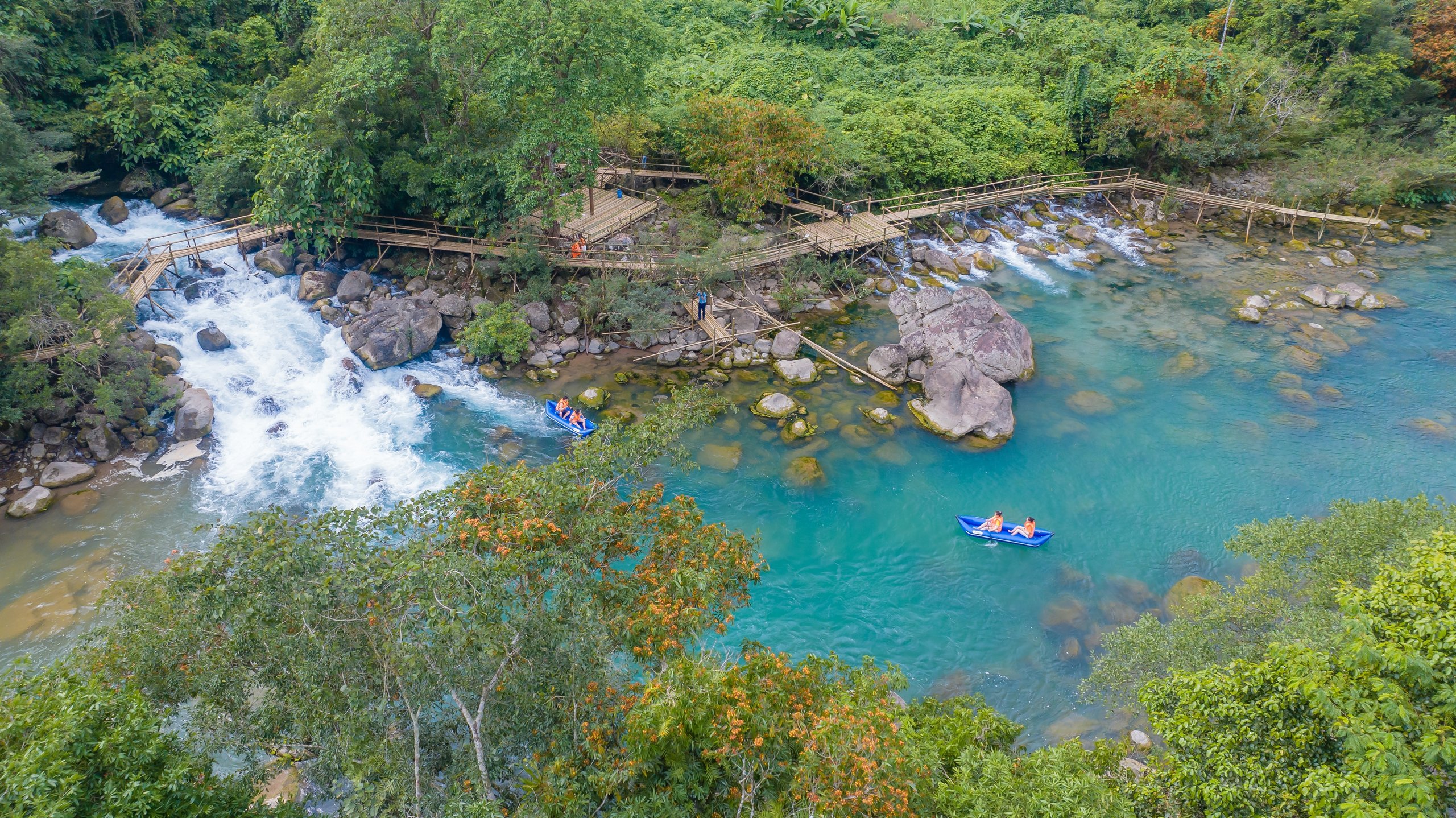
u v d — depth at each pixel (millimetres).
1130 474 31062
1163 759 13945
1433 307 42438
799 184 49406
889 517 28719
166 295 35750
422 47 34250
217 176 40188
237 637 12531
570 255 38844
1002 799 12453
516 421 32812
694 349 37406
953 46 62594
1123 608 25375
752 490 29469
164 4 45844
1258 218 54062
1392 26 60656
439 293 38469
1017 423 33812
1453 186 55406
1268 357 38406
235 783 12273
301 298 37594
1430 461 31344
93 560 25047
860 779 11711
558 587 13773
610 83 34688
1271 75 54812
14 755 9414
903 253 47219
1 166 33125
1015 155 53906
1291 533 19906
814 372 36031
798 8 61219
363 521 26625
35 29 40625
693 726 12414
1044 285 45375
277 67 48531
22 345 28922
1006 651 23984
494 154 35406
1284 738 11648
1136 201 54375
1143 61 57375
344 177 35656
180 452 29797
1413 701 11094
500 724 13633
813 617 24781
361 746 12656
